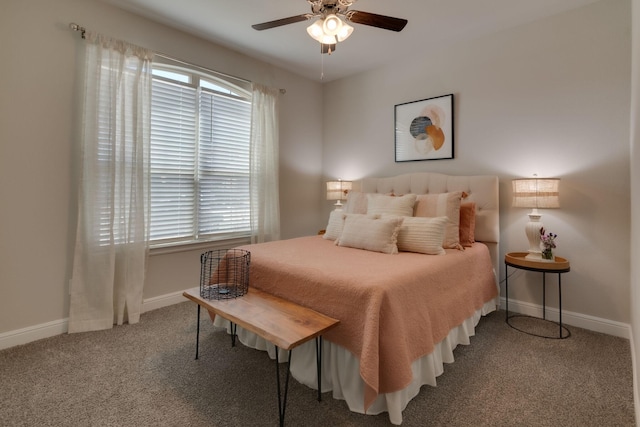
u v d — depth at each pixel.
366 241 2.47
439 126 3.35
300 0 2.53
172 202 3.07
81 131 2.46
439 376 1.87
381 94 3.86
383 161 3.86
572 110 2.58
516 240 2.89
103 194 2.50
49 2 2.31
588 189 2.52
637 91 1.61
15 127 2.20
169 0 2.54
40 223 2.31
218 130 3.39
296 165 4.20
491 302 2.78
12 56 2.17
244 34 3.09
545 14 2.67
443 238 2.49
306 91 4.29
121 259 2.61
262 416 1.54
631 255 2.22
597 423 1.49
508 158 2.92
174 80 3.03
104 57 2.50
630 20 2.33
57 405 1.59
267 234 3.72
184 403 1.63
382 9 2.61
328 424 1.48
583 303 2.56
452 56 3.26
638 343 1.56
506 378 1.85
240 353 2.15
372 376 1.36
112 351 2.16
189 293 2.04
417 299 1.70
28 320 2.28
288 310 1.74
